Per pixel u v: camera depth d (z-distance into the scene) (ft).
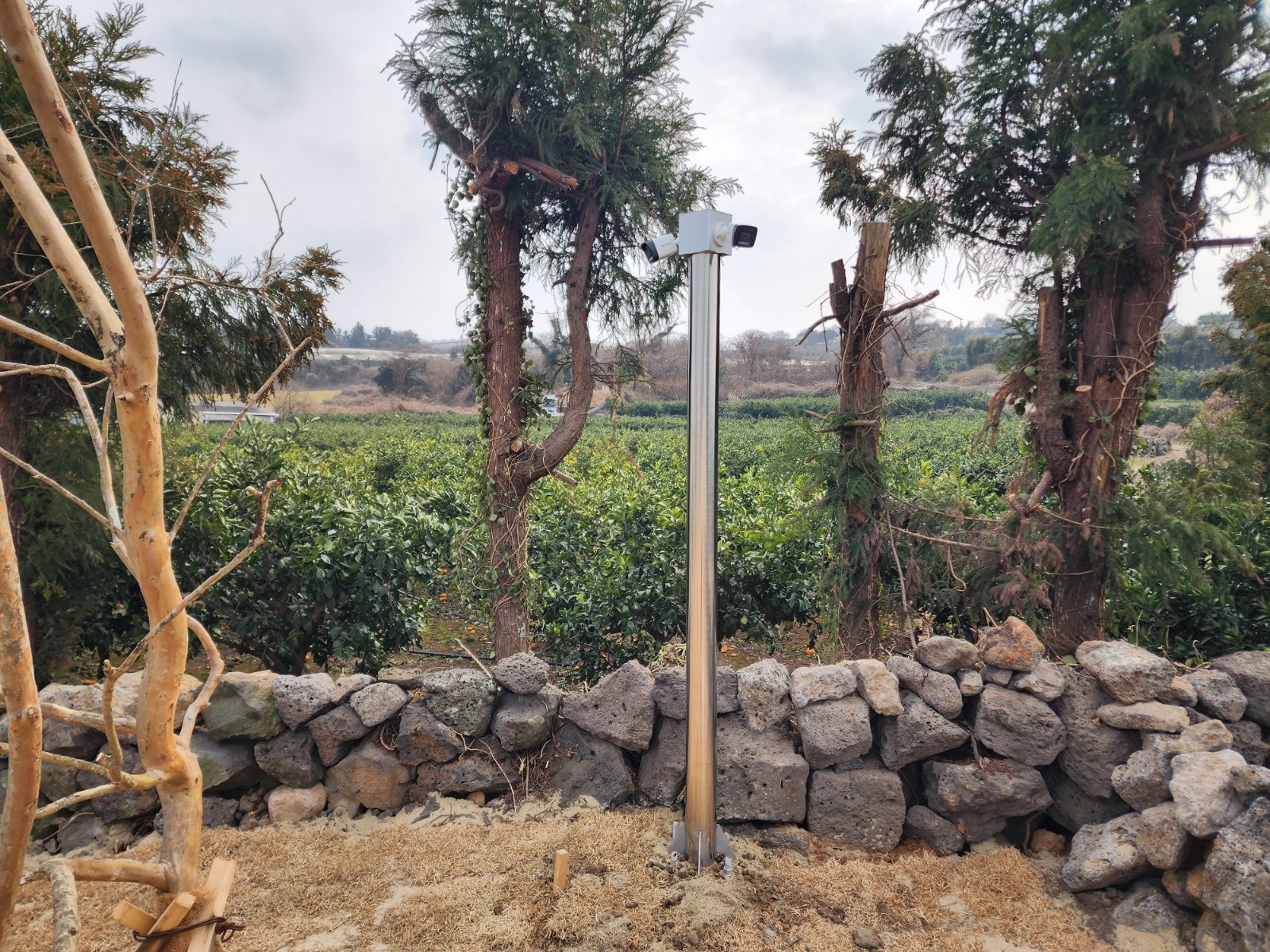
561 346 16.97
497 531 16.42
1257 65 11.76
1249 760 9.78
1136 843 8.73
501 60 13.99
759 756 10.26
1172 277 12.71
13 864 4.39
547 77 14.52
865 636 13.79
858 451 13.37
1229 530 15.38
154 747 5.37
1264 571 15.70
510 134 14.94
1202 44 11.53
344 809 10.61
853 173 14.89
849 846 10.05
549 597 19.97
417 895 8.75
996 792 9.86
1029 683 10.21
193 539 16.08
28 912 8.41
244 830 10.27
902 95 14.12
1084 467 12.98
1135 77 11.48
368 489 22.39
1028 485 13.84
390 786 10.57
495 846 9.64
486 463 16.69
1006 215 14.20
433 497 24.89
